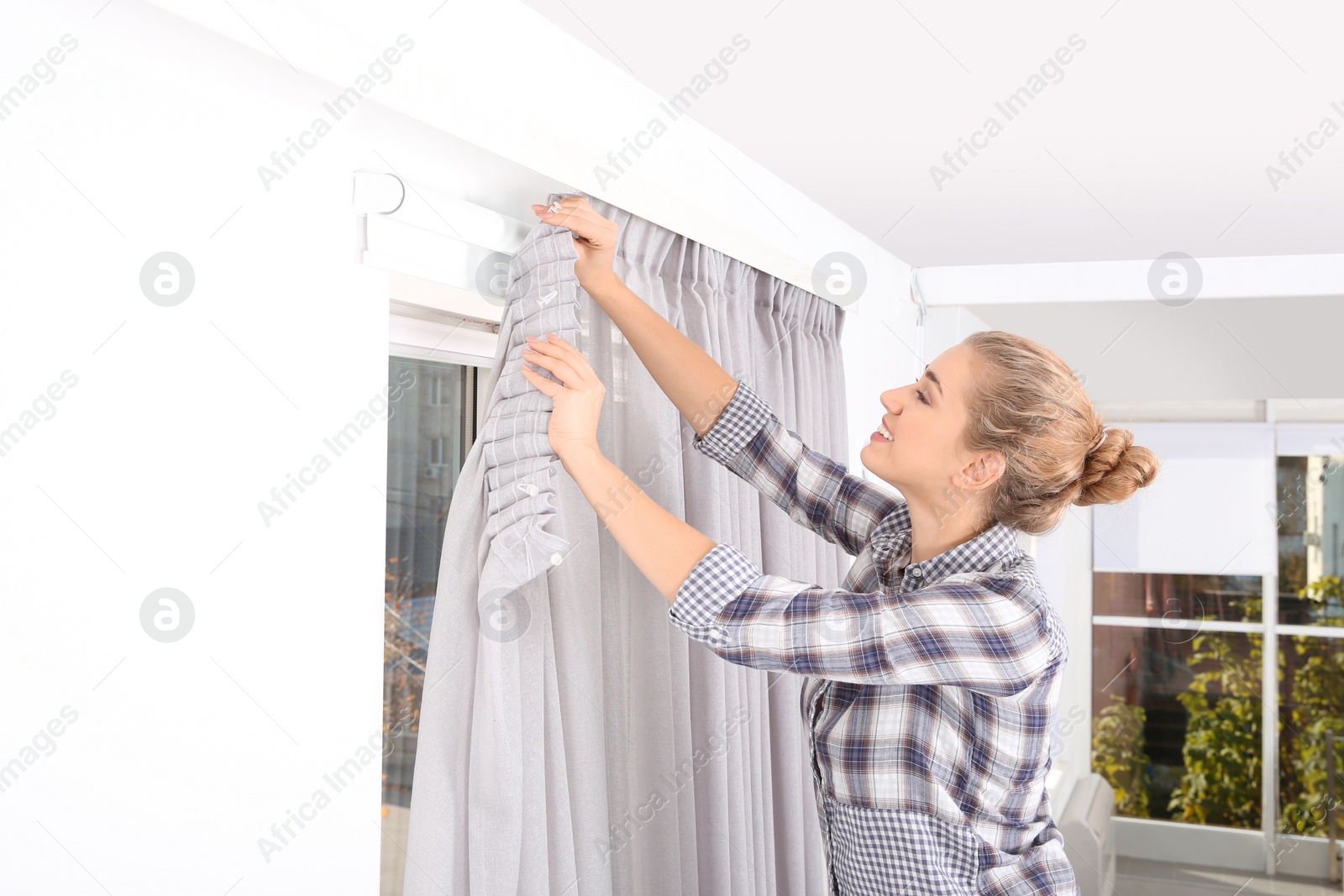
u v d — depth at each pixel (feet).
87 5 2.80
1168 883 12.12
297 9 3.13
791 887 6.66
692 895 5.28
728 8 4.55
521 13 4.50
